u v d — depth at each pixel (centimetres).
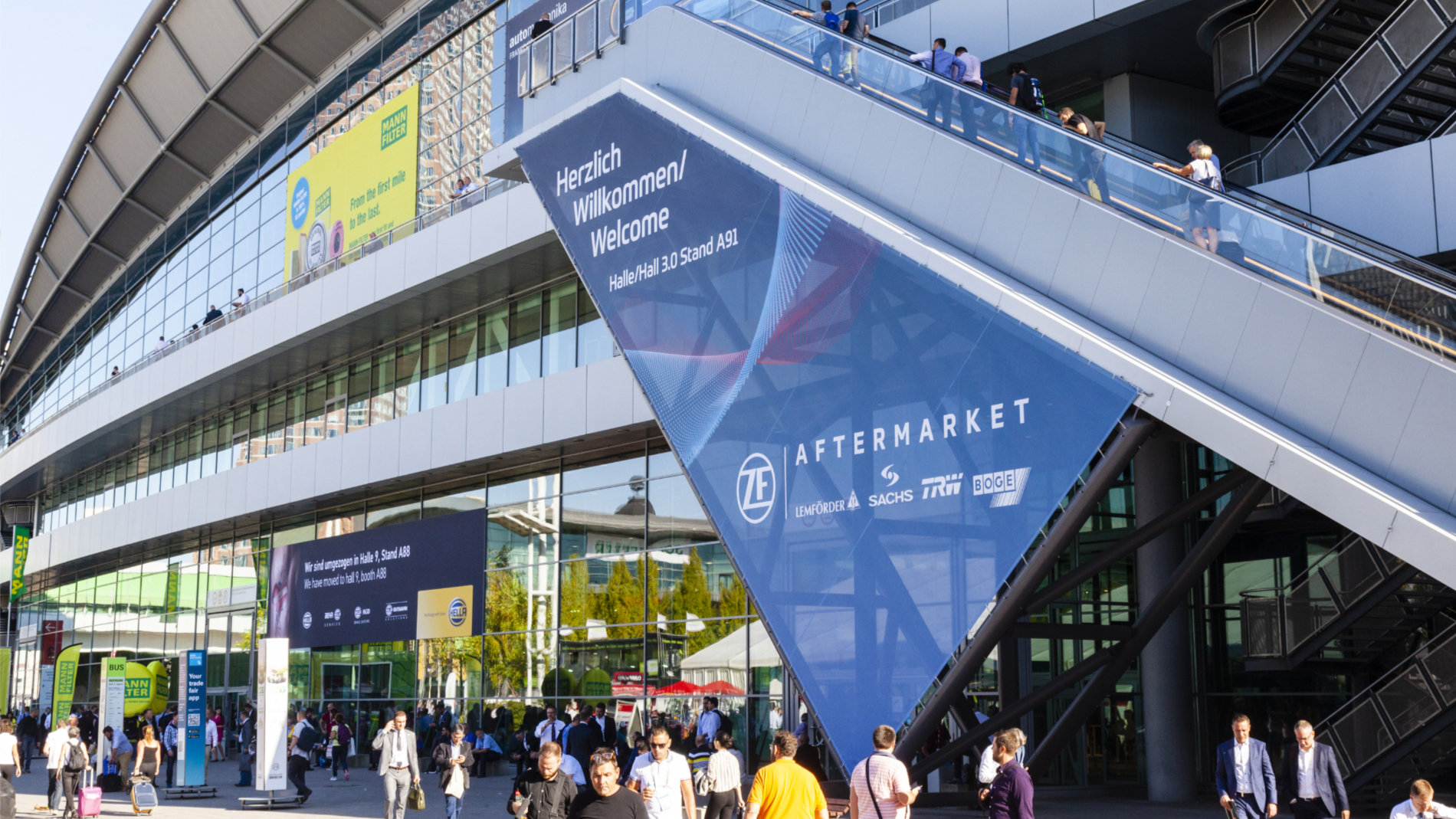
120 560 5138
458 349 3309
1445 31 1647
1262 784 1074
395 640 3391
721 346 1719
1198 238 1251
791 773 908
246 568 4181
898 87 1602
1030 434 1294
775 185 1658
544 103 2242
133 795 2128
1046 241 1370
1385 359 1063
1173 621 1970
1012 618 1311
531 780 964
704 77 1900
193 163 4719
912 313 1440
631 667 2712
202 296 4734
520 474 3084
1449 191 1634
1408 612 1738
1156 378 1191
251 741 3328
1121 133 2267
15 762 2155
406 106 3525
